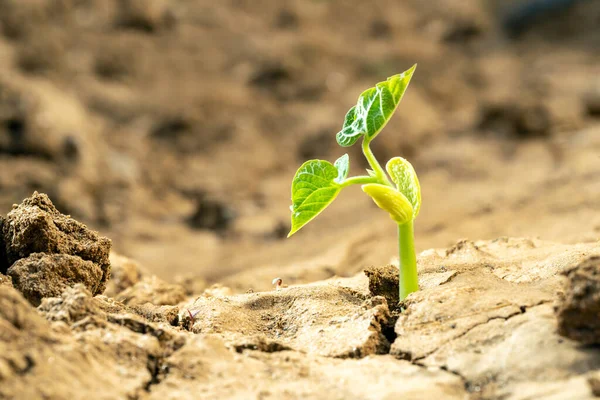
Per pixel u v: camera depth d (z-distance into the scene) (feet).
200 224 33.99
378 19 63.82
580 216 24.08
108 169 36.35
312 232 29.76
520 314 9.65
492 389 8.53
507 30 66.39
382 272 11.81
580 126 41.78
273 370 9.09
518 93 46.50
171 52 52.60
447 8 67.26
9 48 47.50
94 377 8.34
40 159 34.45
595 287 8.30
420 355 9.37
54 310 9.45
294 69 52.08
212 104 46.78
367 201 33.22
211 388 8.66
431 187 35.17
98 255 11.55
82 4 54.03
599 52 60.08
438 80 54.39
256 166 41.09
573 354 8.55
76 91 45.75
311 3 63.93
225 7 60.34
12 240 11.17
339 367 9.32
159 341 9.38
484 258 13.29
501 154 39.68
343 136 10.86
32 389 7.73
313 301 11.66
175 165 40.40
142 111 45.73
